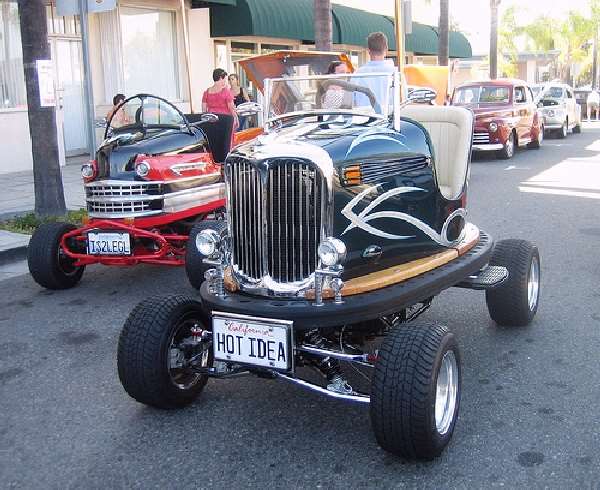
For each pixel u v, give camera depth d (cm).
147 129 798
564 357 552
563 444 423
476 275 540
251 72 1076
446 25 2623
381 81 489
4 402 498
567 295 700
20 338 621
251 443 433
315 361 433
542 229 998
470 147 552
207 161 798
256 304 411
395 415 380
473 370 530
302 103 523
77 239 752
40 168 1025
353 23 2317
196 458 418
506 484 384
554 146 2197
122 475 403
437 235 497
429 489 380
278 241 416
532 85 2562
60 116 1595
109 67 1742
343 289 414
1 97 1520
